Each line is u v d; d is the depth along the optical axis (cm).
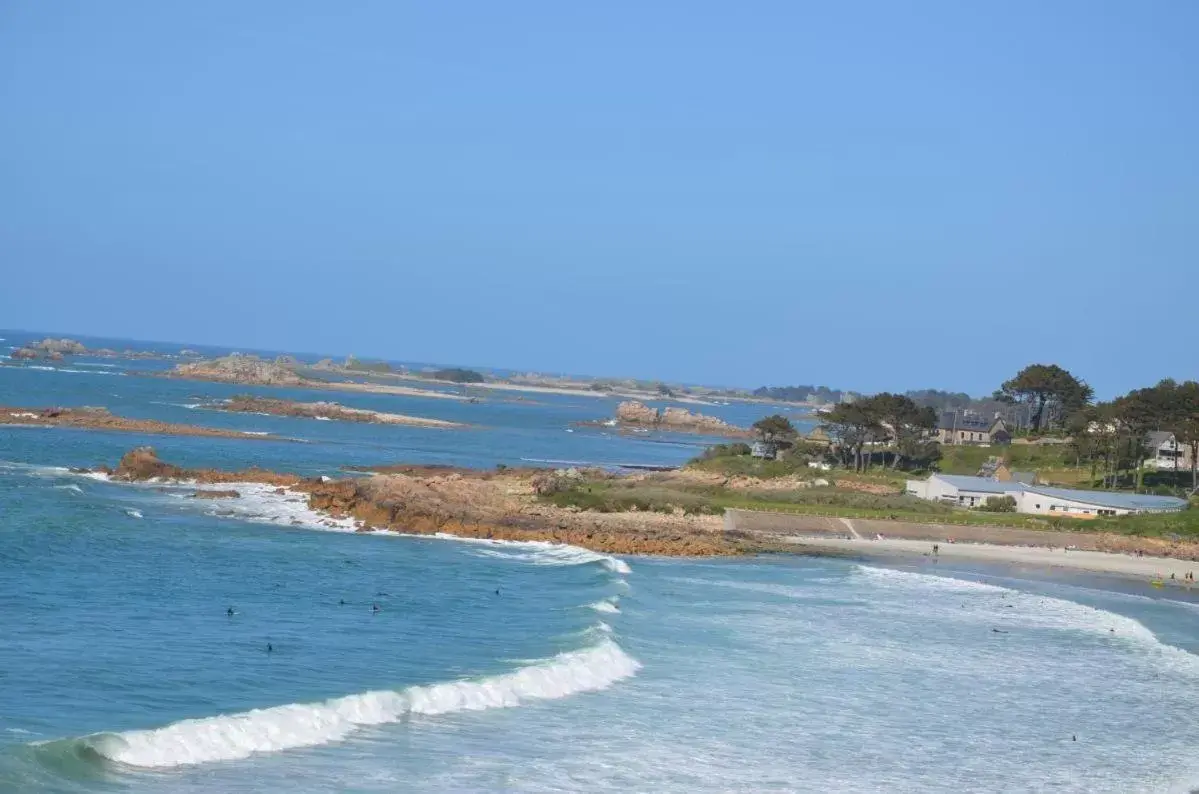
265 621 4756
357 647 4378
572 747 3425
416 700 3625
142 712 3284
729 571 7538
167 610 4828
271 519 8456
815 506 11088
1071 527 10756
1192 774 3675
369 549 7400
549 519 9338
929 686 4575
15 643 3972
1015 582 7962
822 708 4116
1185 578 8756
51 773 2711
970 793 3350
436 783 3011
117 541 6738
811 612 6012
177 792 2741
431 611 5284
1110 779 3575
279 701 3512
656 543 8375
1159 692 4750
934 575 7944
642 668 4462
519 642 4662
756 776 3328
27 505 7819
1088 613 6556
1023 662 5138
